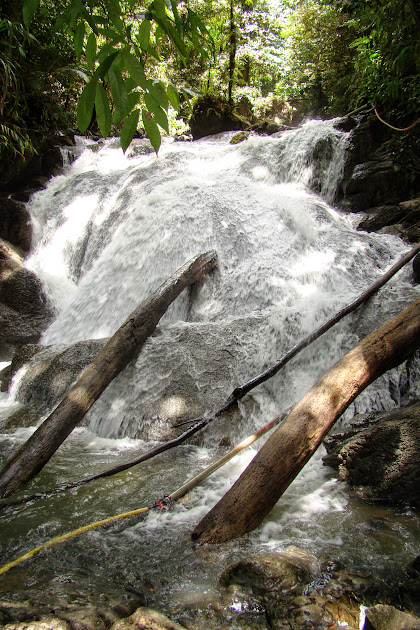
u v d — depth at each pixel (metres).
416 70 7.51
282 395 4.29
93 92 1.37
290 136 9.35
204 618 1.98
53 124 11.43
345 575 2.17
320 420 2.75
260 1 16.34
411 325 3.23
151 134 1.42
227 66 15.24
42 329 7.52
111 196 9.21
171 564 2.36
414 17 5.67
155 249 6.67
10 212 9.03
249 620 1.95
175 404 4.24
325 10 13.98
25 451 3.51
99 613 1.92
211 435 3.98
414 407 3.32
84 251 8.62
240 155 9.76
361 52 8.61
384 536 2.56
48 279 8.19
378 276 5.98
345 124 8.70
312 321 4.67
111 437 4.27
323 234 6.79
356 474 3.13
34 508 2.99
